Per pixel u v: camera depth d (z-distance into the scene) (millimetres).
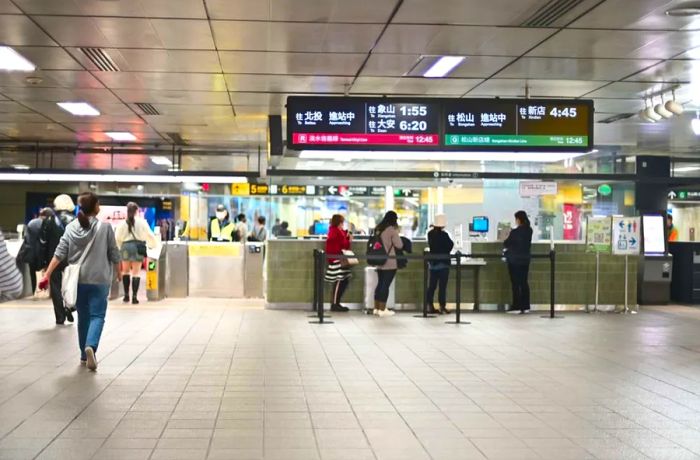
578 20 8008
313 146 10336
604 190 19203
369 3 7449
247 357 8797
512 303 13930
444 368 8250
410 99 10438
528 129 10523
